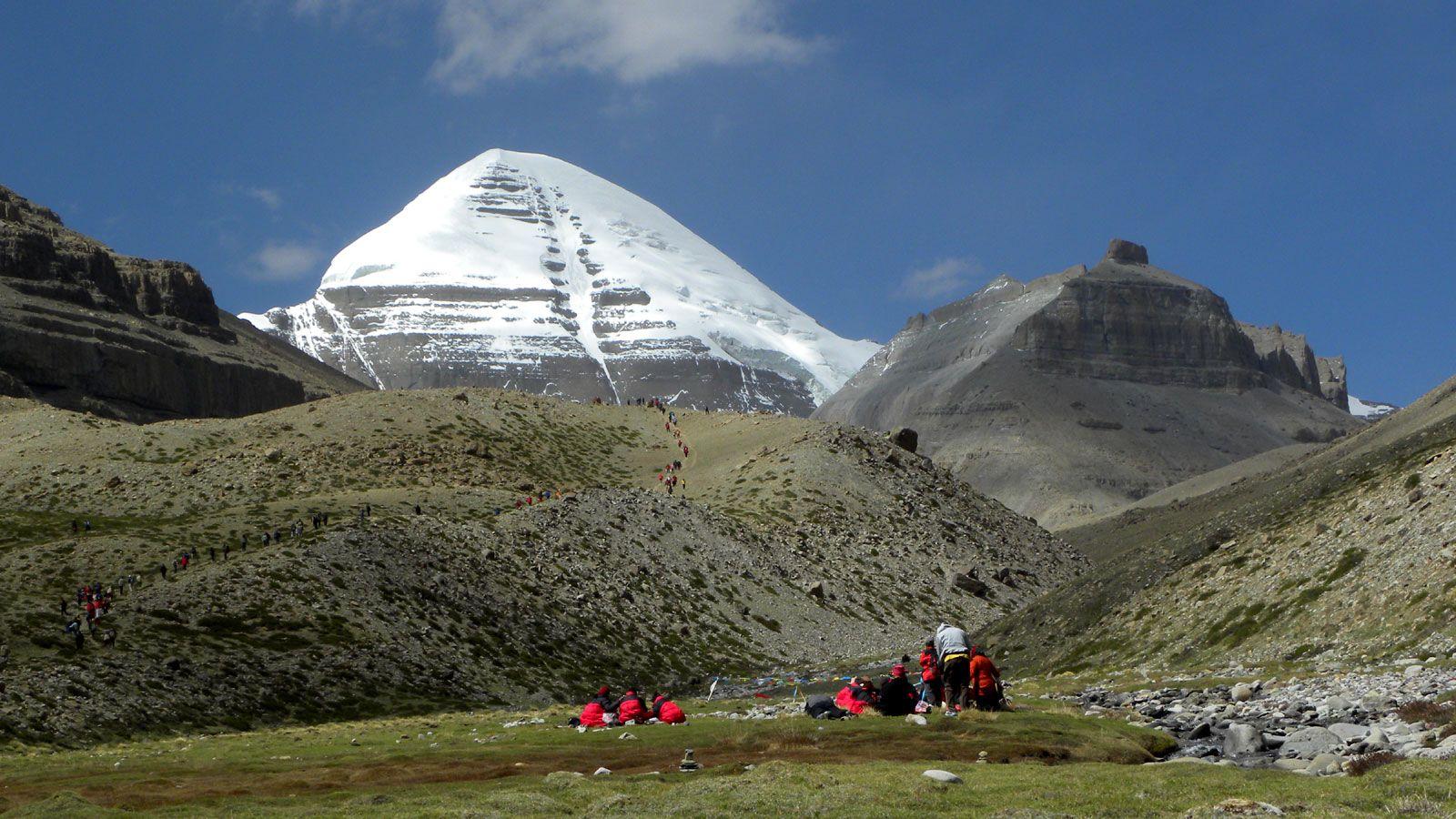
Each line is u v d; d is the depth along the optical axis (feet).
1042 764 107.96
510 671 374.84
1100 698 176.86
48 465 633.61
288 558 391.45
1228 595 254.88
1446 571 199.00
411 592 398.62
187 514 579.89
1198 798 85.20
